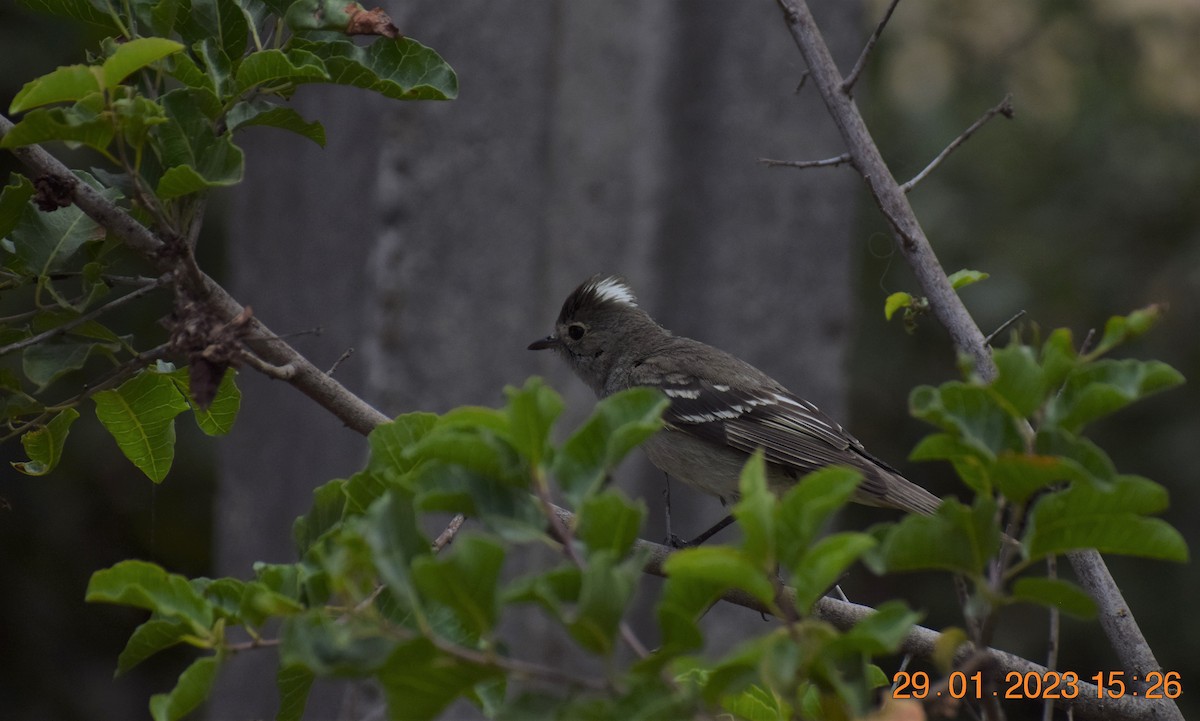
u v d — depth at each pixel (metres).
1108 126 16.27
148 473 7.32
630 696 3.83
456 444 4.17
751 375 11.34
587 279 12.48
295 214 13.29
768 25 13.61
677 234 13.45
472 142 12.54
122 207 6.98
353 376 12.45
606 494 4.02
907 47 16.77
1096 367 4.27
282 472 13.05
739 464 10.94
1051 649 6.10
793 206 13.71
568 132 13.02
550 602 3.79
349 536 4.12
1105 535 4.15
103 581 4.59
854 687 4.23
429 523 12.18
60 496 14.36
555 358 12.78
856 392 16.05
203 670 4.57
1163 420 15.60
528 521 4.20
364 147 12.49
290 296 13.30
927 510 9.81
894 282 16.06
